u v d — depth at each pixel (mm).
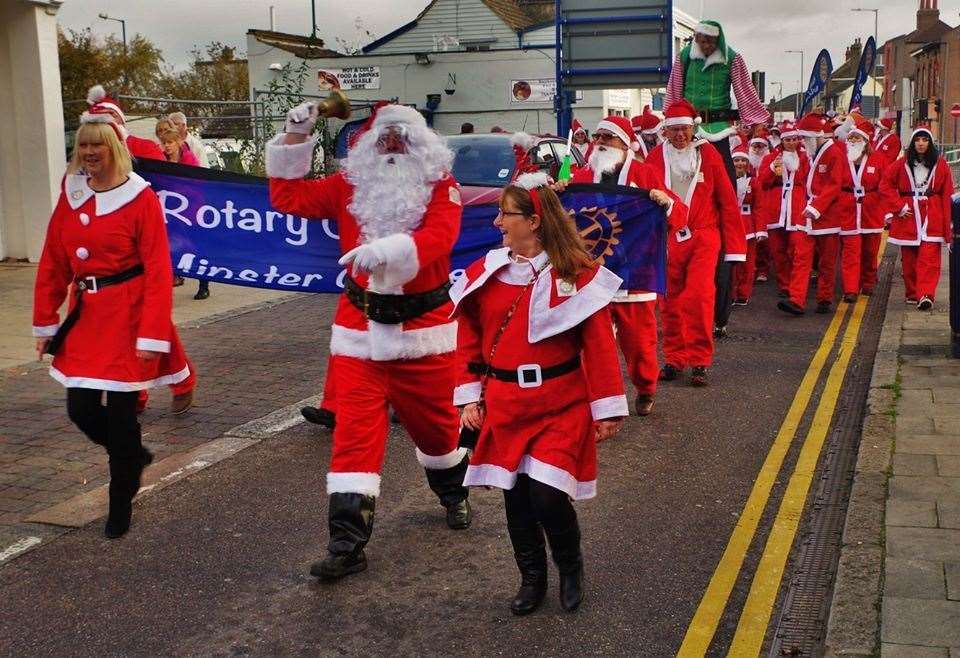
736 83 9836
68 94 25391
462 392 4262
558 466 4051
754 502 5621
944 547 4586
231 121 22547
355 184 4574
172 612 4379
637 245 6977
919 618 3916
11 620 4305
